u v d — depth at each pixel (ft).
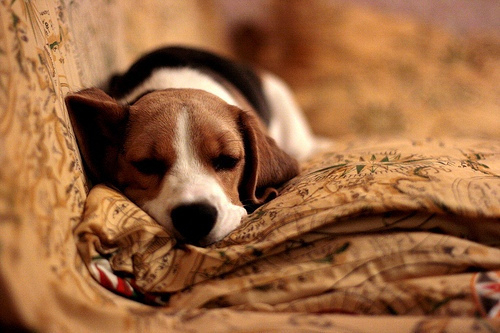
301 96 11.09
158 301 3.34
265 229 3.54
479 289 2.83
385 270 3.12
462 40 12.14
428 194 3.28
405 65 11.35
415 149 4.64
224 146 4.43
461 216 3.25
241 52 14.01
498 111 10.09
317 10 12.69
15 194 2.49
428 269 3.08
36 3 3.59
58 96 3.61
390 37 12.00
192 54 6.74
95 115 4.33
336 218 3.28
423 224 3.30
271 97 8.34
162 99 4.59
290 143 8.43
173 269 3.43
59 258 2.81
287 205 3.72
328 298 3.01
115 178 4.47
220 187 4.27
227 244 3.64
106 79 6.01
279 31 13.02
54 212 2.97
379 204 3.25
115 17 6.91
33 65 3.18
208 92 4.98
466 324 2.52
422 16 13.94
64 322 2.45
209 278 3.33
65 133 3.55
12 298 2.22
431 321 2.60
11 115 2.73
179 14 10.43
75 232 3.19
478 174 3.73
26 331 2.24
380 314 2.91
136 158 4.26
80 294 2.75
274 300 3.13
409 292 2.91
